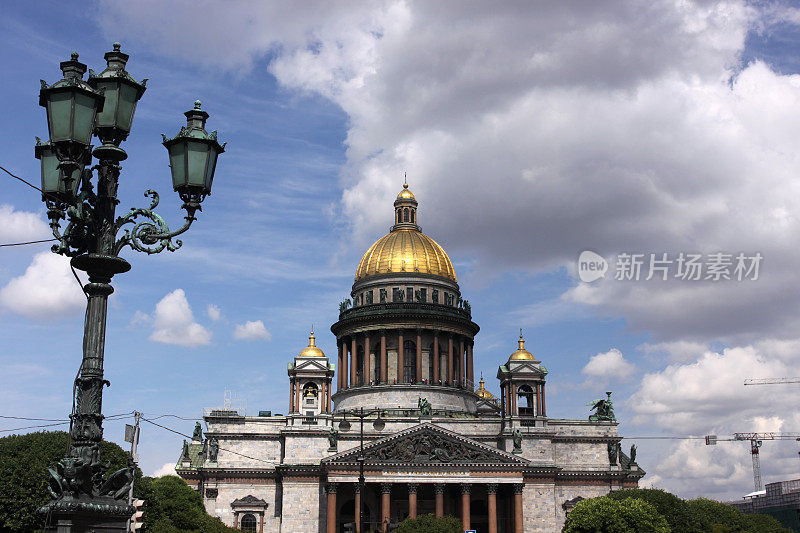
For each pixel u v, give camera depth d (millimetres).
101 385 26000
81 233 26672
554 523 156375
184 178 28078
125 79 26844
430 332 182375
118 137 27172
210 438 161375
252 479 159750
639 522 129750
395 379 178750
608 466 165750
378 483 148500
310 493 153000
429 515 135000
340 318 190625
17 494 89438
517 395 167750
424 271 187750
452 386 180125
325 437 158750
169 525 112750
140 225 27734
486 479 150000
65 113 24609
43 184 26891
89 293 26438
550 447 163500
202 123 29094
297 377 163875
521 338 175125
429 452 151125
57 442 95938
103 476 28156
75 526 24234
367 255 195250
